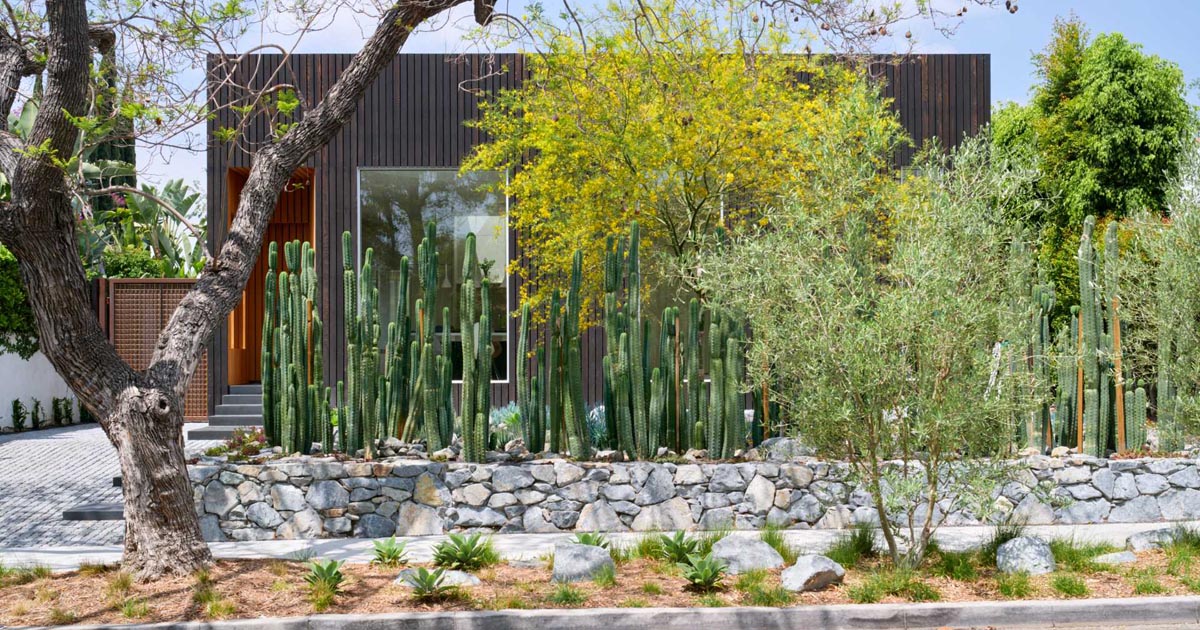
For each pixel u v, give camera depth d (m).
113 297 16.52
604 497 8.12
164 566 6.28
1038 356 6.98
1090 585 6.06
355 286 8.52
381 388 9.01
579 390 8.41
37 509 9.34
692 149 10.91
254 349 17.28
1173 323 7.48
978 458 6.54
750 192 12.16
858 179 7.20
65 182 6.48
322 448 8.63
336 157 15.21
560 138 11.09
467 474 8.11
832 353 6.28
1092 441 8.77
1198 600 5.69
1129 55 18.08
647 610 5.51
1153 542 7.06
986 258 6.56
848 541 7.00
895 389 6.23
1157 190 17.80
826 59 12.40
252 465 8.05
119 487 10.34
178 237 21.41
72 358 6.39
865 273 6.91
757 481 8.20
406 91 15.20
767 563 6.52
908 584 5.93
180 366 6.58
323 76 14.87
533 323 13.20
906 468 6.40
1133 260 8.34
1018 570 6.35
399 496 8.07
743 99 11.05
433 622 5.41
